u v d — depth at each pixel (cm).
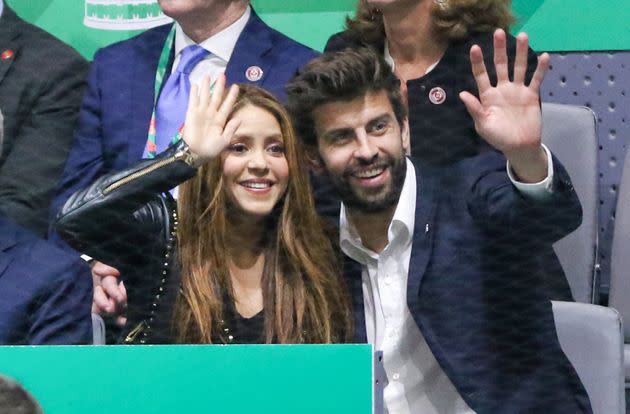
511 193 998
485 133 967
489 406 1018
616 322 1125
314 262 1041
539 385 1033
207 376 834
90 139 1379
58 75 1437
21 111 1418
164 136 1353
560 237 1013
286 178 1042
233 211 1032
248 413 833
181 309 1014
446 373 1014
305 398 832
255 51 1363
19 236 1134
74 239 1024
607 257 1573
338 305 1041
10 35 1446
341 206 1075
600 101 1576
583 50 1555
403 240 1039
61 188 1370
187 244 1025
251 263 1039
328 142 1037
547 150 980
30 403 828
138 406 834
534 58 1288
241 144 1035
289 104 1047
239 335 1016
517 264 1025
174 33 1395
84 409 834
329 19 1469
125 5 1488
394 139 1034
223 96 1049
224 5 1352
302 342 1020
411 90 1270
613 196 1588
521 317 1031
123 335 1042
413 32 1269
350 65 1023
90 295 1145
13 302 1101
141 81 1378
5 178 1391
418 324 1018
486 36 1270
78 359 834
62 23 1491
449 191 1053
